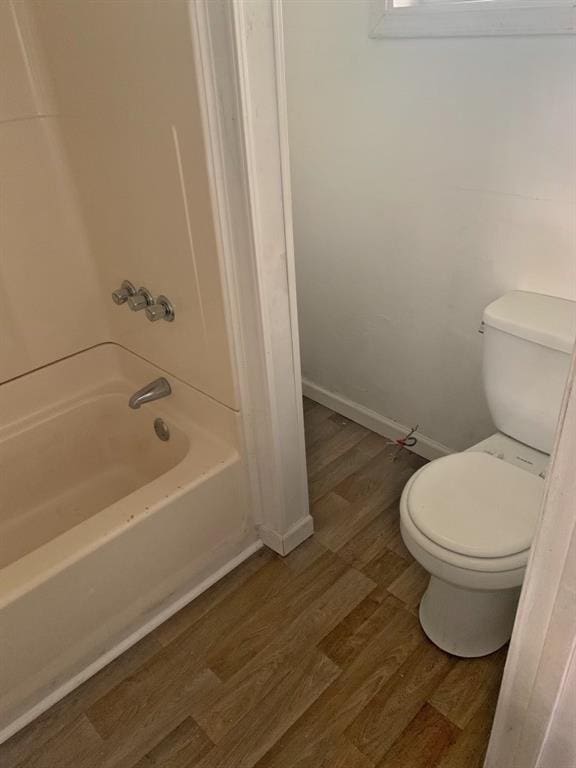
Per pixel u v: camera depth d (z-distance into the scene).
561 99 1.38
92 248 1.95
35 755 1.45
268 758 1.42
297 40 1.85
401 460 2.26
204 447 1.80
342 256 2.13
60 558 1.44
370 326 2.18
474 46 1.47
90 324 2.07
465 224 1.71
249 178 1.29
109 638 1.63
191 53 1.21
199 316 1.63
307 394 2.64
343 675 1.57
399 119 1.72
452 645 1.58
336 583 1.81
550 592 0.89
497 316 1.52
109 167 1.65
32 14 1.59
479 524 1.39
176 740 1.46
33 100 1.71
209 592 1.81
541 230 1.55
